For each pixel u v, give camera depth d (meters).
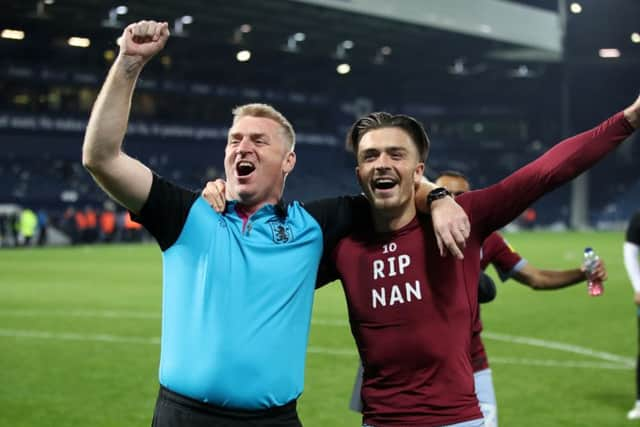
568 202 63.91
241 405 3.16
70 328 12.64
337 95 59.75
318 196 52.94
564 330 12.45
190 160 52.19
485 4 46.47
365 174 3.41
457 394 3.38
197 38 44.09
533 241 40.47
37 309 14.93
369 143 3.37
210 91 52.91
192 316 3.19
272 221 3.31
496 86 63.41
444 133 65.62
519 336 11.86
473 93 64.81
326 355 10.28
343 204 3.59
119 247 37.03
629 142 63.84
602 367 9.54
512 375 9.09
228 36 44.88
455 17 44.59
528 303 15.98
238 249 3.23
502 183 3.45
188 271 3.21
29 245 37.69
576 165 3.31
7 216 38.31
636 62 56.75
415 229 3.49
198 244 3.21
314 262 3.38
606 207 63.19
